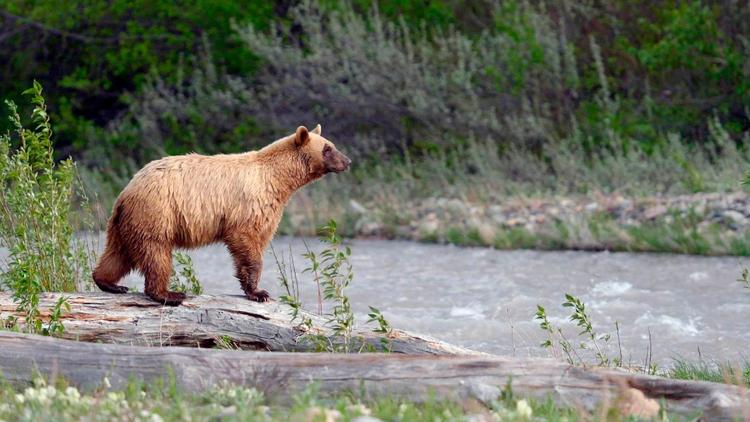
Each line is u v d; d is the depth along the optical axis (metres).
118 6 49.53
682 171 35.94
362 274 28.84
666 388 11.77
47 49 51.56
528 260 30.42
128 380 12.29
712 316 22.36
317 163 16.84
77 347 12.59
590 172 37.41
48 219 16.92
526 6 43.22
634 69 44.75
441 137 44.09
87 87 49.81
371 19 45.59
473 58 43.16
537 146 42.44
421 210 37.62
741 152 36.19
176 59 49.75
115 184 44.38
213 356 12.43
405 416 10.62
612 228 31.70
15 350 12.56
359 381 12.06
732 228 30.78
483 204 37.12
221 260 31.88
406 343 14.98
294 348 14.86
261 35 44.59
